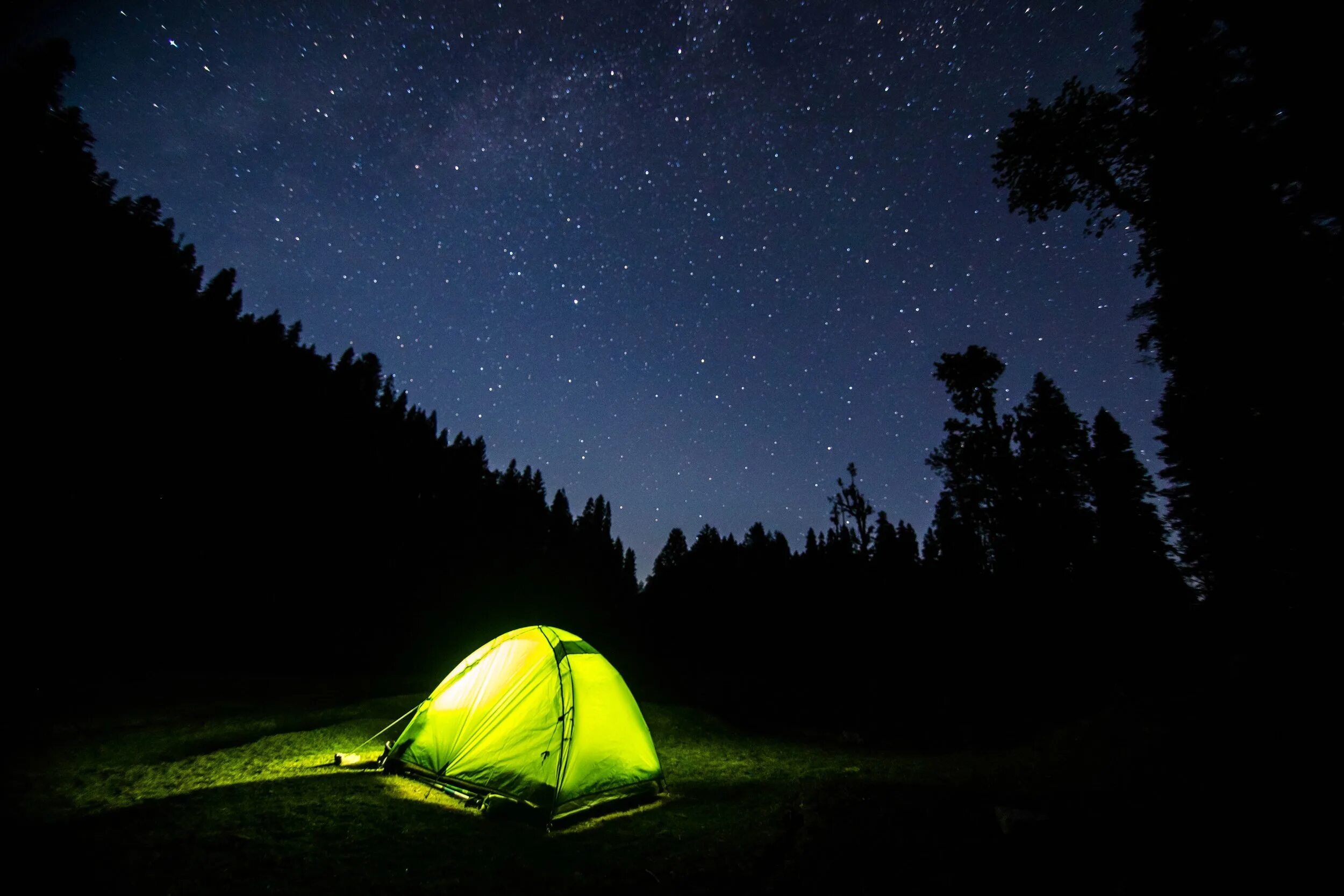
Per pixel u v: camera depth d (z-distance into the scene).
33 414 19.80
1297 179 9.23
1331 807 4.76
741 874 5.14
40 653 16.34
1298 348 9.34
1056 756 9.42
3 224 18.80
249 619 25.56
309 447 35.84
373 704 13.57
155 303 26.38
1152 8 10.30
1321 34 8.26
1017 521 23.47
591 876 5.13
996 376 24.66
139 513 24.05
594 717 7.43
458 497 50.00
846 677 29.84
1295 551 9.98
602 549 66.56
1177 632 18.84
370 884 4.79
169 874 4.67
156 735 9.99
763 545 59.72
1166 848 4.66
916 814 6.28
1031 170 13.15
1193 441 12.62
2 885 4.34
